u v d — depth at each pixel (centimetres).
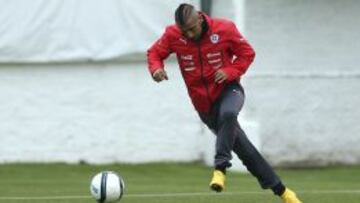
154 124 6031
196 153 6078
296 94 6338
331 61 6378
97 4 5862
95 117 5969
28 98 5912
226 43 2802
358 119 6394
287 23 6294
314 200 3644
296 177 5500
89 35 5869
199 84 2855
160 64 2862
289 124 6331
